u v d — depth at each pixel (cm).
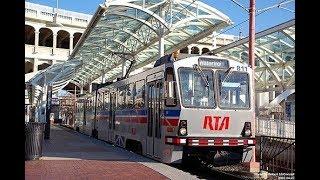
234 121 1209
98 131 2234
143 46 2739
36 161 1160
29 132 1182
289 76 2998
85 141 2009
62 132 2956
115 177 913
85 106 2828
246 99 1241
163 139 1201
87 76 4750
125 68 3166
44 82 2531
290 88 2969
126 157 1303
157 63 1389
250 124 1234
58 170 998
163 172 1000
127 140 1605
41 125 1220
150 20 2345
